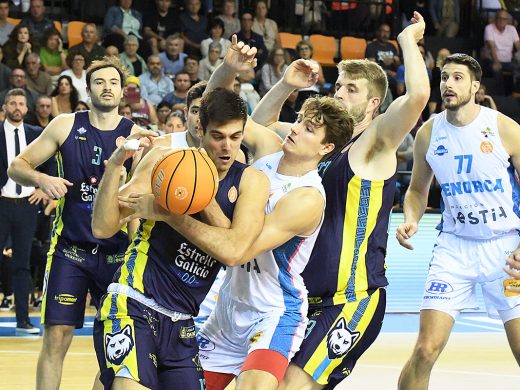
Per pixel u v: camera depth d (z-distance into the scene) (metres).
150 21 16.53
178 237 4.46
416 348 6.11
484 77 18.95
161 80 14.91
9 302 11.82
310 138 4.70
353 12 19.28
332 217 5.07
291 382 4.86
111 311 4.45
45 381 6.18
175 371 4.53
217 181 4.30
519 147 6.23
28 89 13.42
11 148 9.86
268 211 4.75
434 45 19.33
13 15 16.31
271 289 4.81
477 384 7.95
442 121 6.40
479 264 6.26
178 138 5.47
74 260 6.28
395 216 14.10
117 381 4.33
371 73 5.30
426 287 6.29
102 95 6.36
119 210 4.42
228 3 16.75
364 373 8.38
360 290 5.09
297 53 16.33
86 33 14.45
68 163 6.36
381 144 5.05
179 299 4.50
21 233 9.95
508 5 20.41
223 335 5.03
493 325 11.60
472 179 6.28
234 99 4.37
